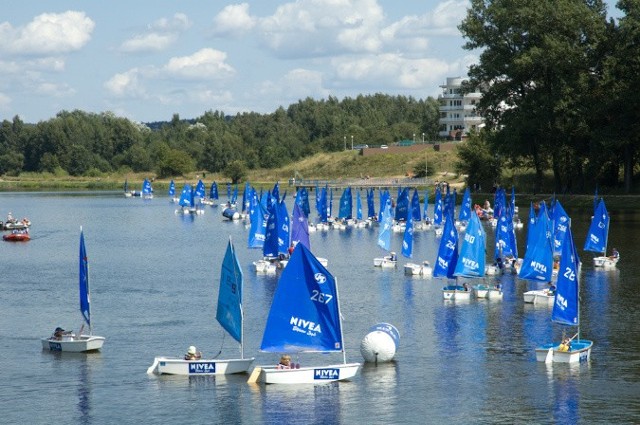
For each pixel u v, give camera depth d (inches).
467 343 3284.9
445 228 4328.3
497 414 2500.0
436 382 2790.4
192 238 7554.1
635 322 3575.3
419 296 4286.4
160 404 2613.2
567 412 2507.4
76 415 2536.9
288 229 5349.4
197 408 2576.3
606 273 4849.9
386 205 5536.4
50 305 4173.2
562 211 5280.5
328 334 2805.1
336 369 2805.1
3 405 2628.0
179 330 3577.8
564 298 3097.9
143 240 7416.3
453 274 4306.1
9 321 3789.4
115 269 5482.3
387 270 5270.7
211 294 4461.1
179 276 5132.9
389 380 2819.9
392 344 3021.7
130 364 3038.9
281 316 2790.4
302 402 2615.7
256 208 6190.9
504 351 3157.0
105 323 3722.9
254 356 3147.1
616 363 2979.8
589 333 3398.1
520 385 2748.5
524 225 7741.1
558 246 5275.6
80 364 3051.2
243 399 2645.2
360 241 7116.1
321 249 6510.8
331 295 2795.3
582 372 2876.5
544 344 3198.8
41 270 5467.5
